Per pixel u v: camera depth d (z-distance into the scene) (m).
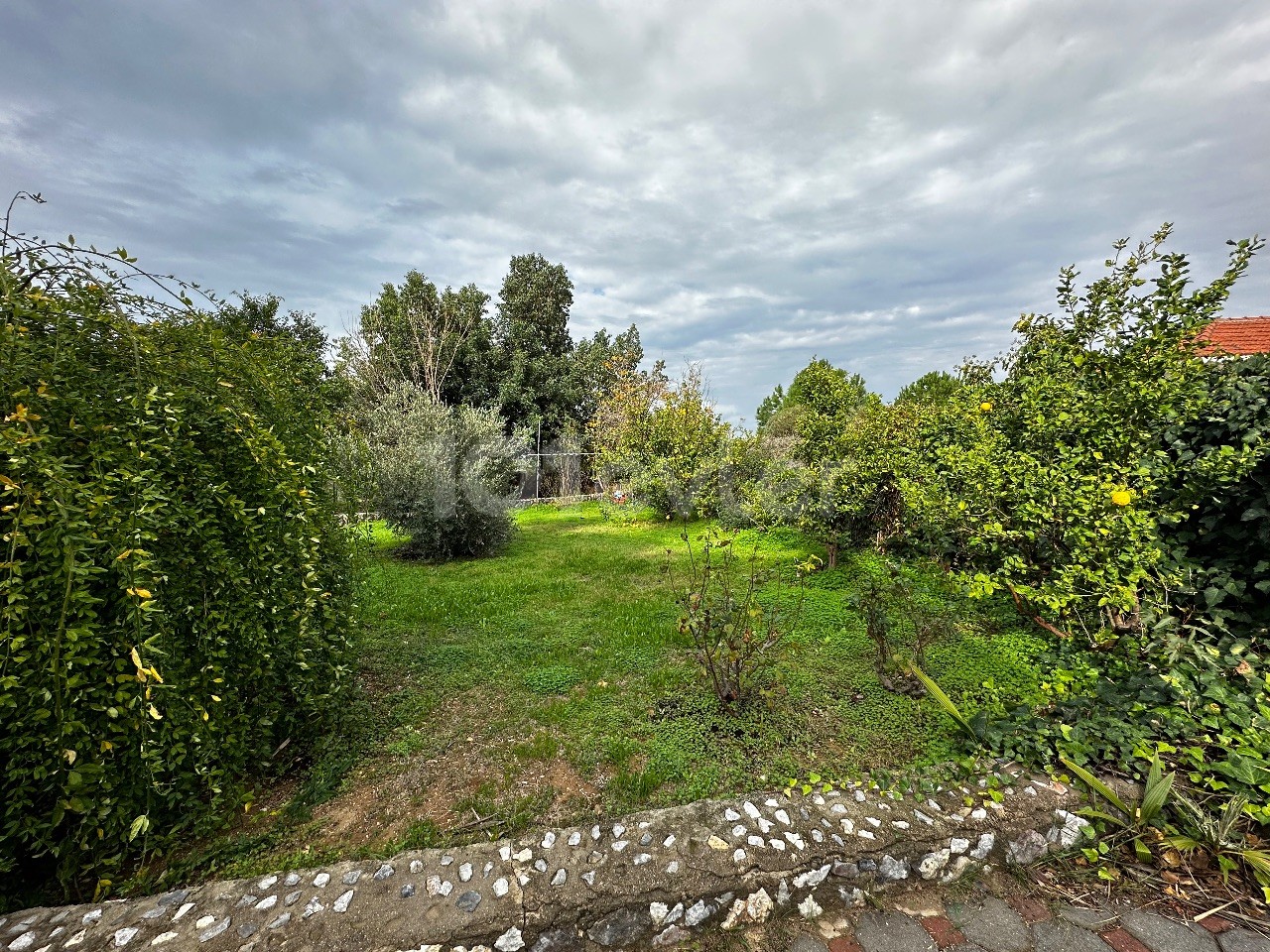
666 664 3.59
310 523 2.54
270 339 3.04
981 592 3.25
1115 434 3.26
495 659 3.72
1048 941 1.70
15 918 1.63
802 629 3.97
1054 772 2.26
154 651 1.79
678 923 1.72
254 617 2.29
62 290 2.04
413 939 1.55
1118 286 3.50
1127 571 2.98
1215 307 3.06
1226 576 2.99
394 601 5.08
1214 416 3.22
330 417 3.24
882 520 5.59
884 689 3.10
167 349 2.25
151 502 1.93
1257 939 1.65
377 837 2.13
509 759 2.62
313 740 2.75
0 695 1.62
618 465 11.06
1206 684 2.36
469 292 16.77
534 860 1.83
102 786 1.78
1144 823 2.00
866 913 1.82
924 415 5.51
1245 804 1.90
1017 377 4.49
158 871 1.98
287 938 1.55
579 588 5.48
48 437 1.71
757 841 1.92
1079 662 2.91
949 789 2.21
